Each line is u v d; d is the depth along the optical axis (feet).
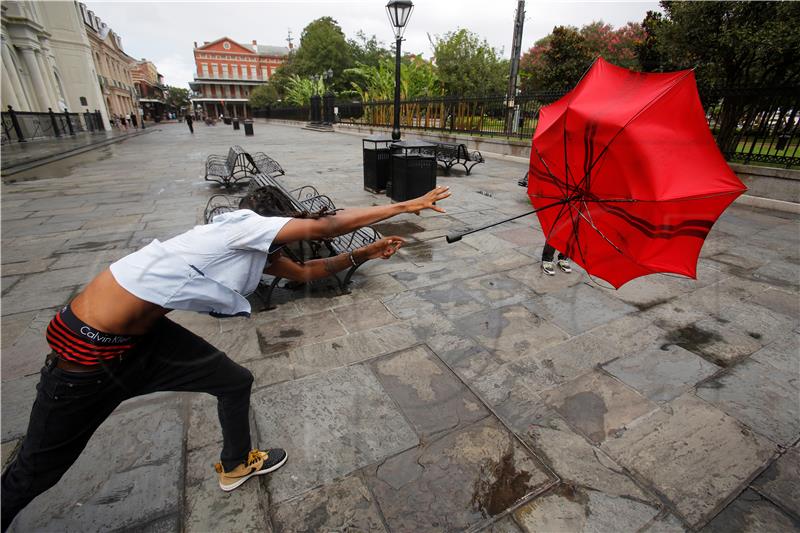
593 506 6.06
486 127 48.14
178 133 95.81
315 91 121.70
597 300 12.36
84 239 17.01
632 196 5.62
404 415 7.75
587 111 6.19
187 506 5.95
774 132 24.38
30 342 9.93
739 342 10.31
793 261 15.49
